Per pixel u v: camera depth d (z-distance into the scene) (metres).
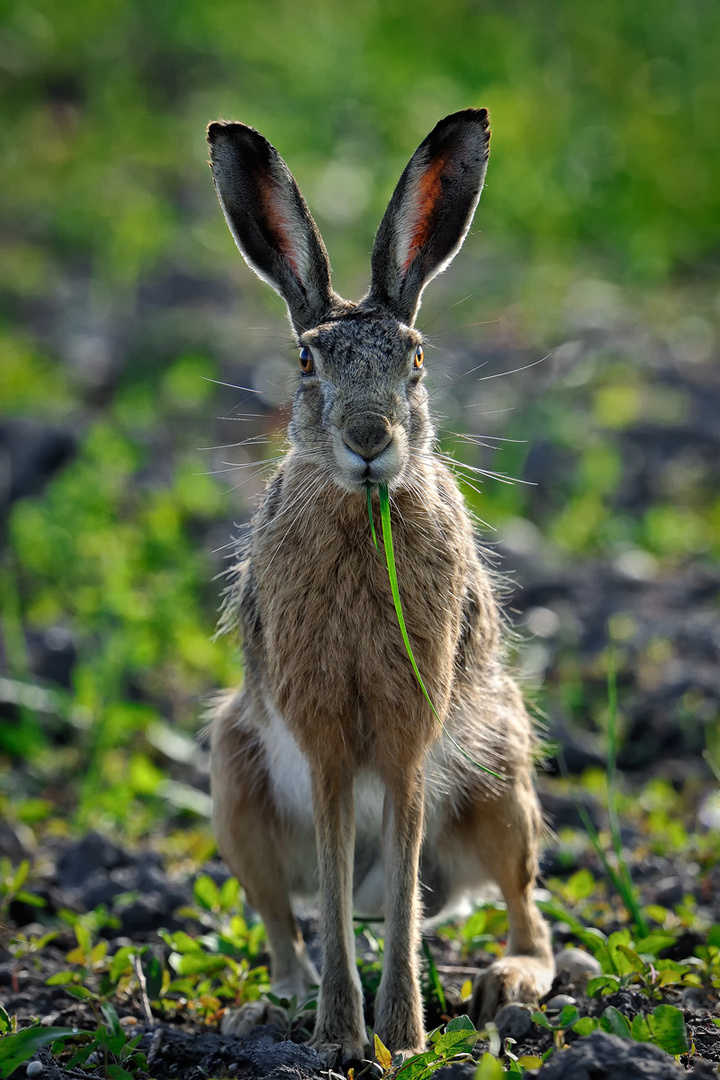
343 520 6.95
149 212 23.31
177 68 28.52
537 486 16.11
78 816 10.44
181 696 12.38
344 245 22.14
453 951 8.42
